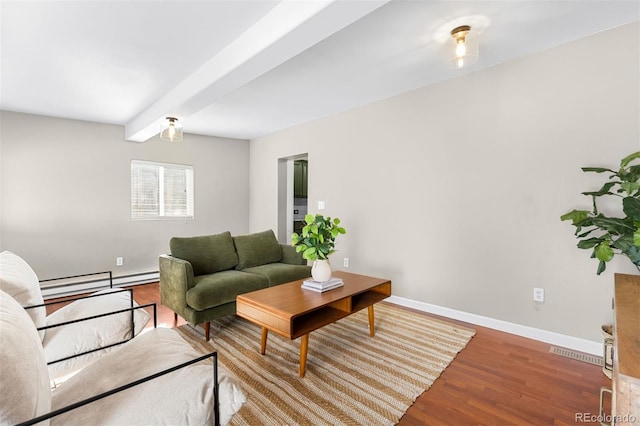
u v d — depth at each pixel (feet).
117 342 5.75
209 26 6.54
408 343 8.19
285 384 6.35
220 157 17.48
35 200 12.35
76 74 8.79
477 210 9.36
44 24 6.37
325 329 9.11
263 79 9.64
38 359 3.20
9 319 3.15
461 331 8.93
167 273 9.43
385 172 11.59
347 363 7.17
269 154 17.02
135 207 14.82
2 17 6.09
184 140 16.22
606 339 6.57
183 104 9.48
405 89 10.66
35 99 10.73
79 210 13.28
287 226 17.35
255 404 5.74
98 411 3.26
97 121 13.56
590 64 7.47
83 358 5.34
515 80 8.59
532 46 7.94
